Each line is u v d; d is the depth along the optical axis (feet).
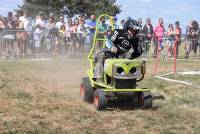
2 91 53.62
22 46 97.19
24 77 67.00
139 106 46.98
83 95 49.29
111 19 52.06
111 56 47.62
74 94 54.08
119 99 48.80
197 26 106.32
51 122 40.01
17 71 74.08
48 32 99.30
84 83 48.73
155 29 104.06
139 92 46.44
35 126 38.47
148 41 103.14
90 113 43.68
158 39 103.76
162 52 109.50
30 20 99.19
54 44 99.76
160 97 52.06
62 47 100.12
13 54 96.73
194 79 68.44
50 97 51.06
